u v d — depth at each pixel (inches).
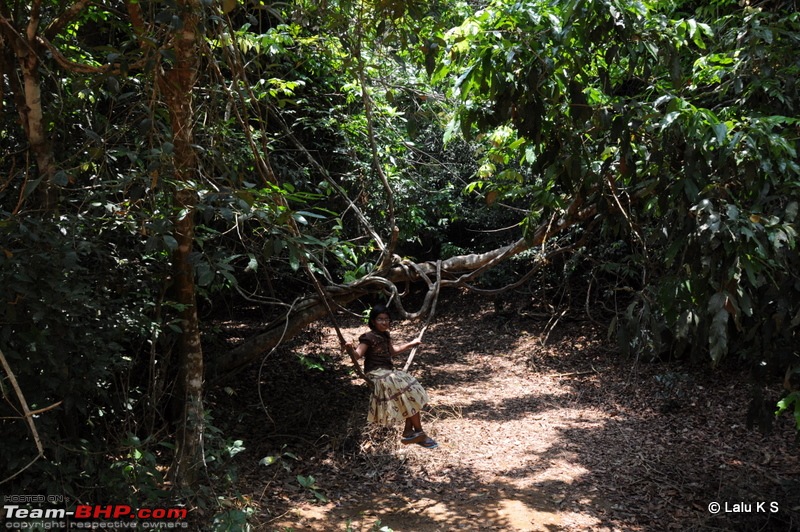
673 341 167.0
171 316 200.5
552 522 188.1
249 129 183.9
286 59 277.0
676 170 145.7
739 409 289.6
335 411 289.6
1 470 138.6
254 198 139.8
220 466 184.4
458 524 185.9
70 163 181.9
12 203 172.7
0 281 125.5
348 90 266.1
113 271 170.1
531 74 137.8
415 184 303.1
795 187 137.0
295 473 223.6
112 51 146.5
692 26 146.1
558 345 424.8
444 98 245.8
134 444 157.5
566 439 267.7
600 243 329.4
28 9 182.7
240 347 251.9
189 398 181.9
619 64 172.9
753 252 123.9
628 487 215.8
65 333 139.4
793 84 159.6
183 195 151.9
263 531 175.2
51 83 193.2
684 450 251.1
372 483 218.4
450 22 216.5
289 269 267.6
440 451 249.0
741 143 134.8
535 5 142.6
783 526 185.0
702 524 185.3
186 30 156.4
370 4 180.7
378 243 240.7
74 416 159.2
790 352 143.3
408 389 200.7
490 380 374.9
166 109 190.5
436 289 231.1
